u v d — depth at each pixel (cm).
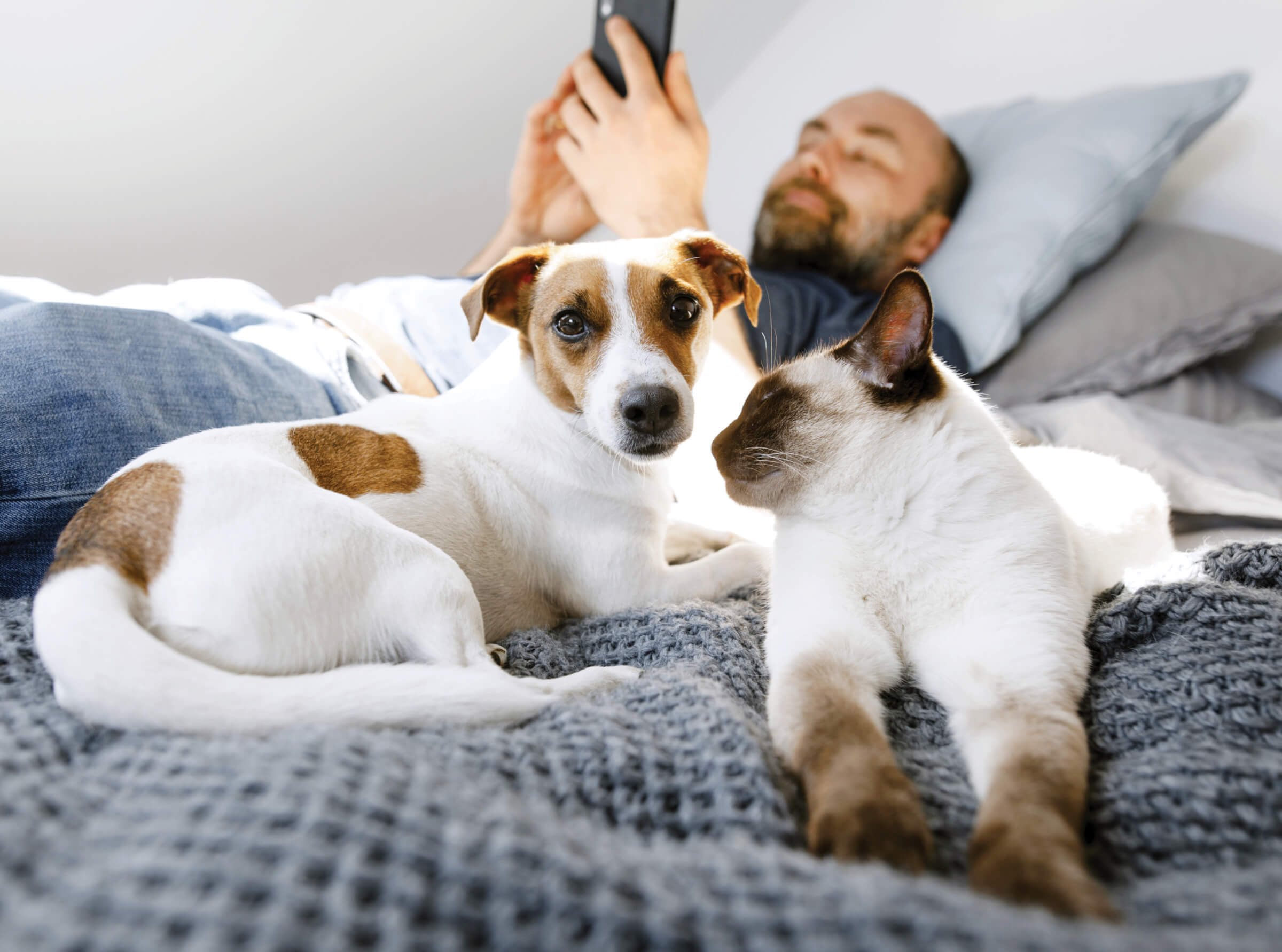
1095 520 134
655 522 152
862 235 277
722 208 407
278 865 55
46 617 88
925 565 110
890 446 115
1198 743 85
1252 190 266
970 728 94
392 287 217
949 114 331
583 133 229
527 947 52
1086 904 62
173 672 86
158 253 280
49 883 56
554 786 79
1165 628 107
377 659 107
